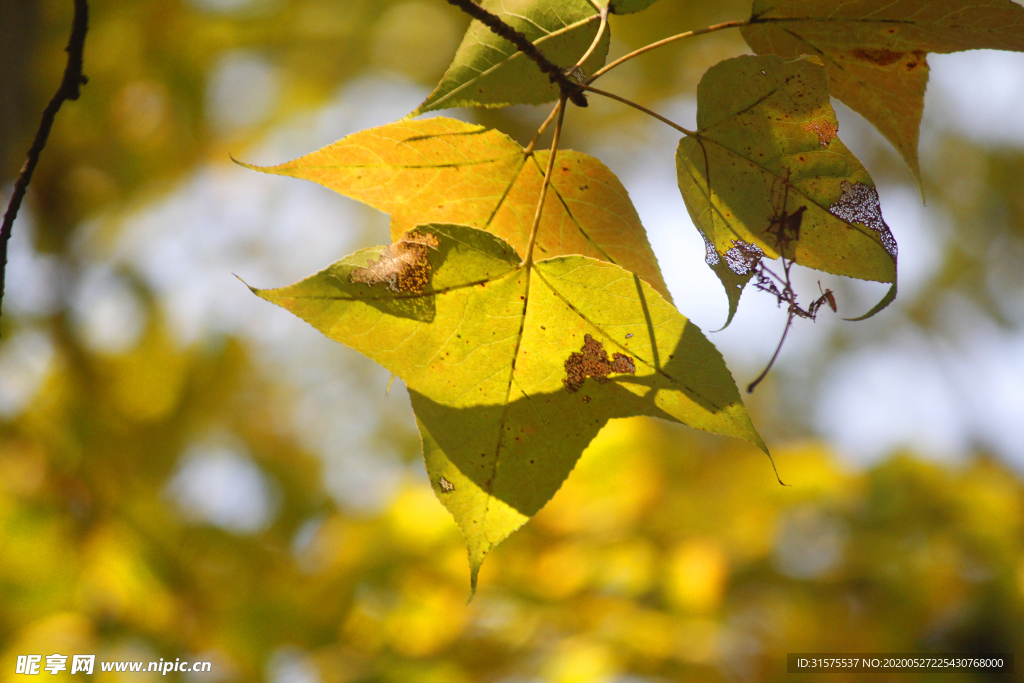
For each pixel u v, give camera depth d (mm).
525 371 826
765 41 837
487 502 825
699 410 826
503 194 840
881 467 1640
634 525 1563
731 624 1415
